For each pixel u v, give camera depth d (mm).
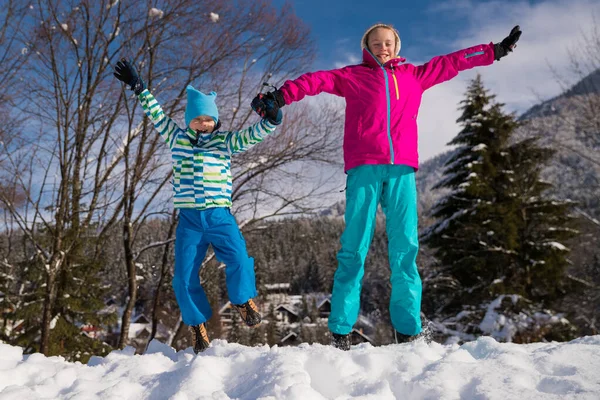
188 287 3072
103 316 14055
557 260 15484
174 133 3273
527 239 16234
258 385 2229
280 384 2141
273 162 10742
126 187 10125
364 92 3324
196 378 2383
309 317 49000
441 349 2850
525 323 13203
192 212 3133
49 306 9773
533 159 16391
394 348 2830
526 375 2170
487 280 16125
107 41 9320
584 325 15758
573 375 2164
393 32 3547
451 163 18297
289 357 2455
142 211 10375
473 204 16547
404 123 3295
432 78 3525
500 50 3562
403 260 3256
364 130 3270
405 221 3244
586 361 2355
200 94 3252
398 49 3637
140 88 3295
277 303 51688
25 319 13656
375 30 3527
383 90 3311
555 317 13438
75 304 12953
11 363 3010
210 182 3145
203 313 3090
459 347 2887
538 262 15438
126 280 10898
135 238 10688
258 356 2574
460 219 16719
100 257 12672
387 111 3273
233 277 3105
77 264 12695
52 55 8961
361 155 3232
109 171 10312
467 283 16969
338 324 3135
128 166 9984
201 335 3104
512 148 16828
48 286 9750
